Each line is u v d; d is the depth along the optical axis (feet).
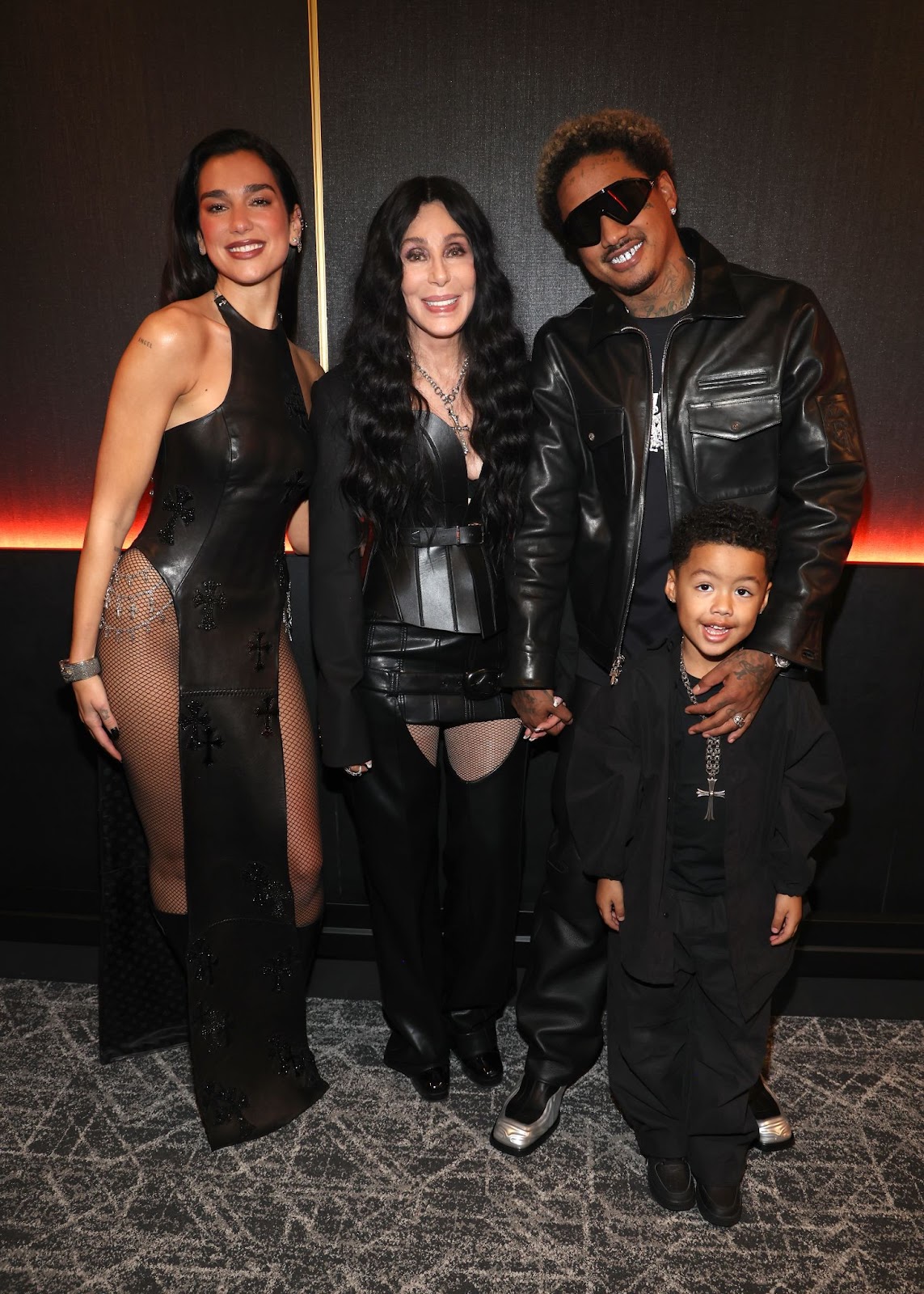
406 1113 6.98
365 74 7.38
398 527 6.25
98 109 7.55
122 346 8.04
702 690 5.44
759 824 5.64
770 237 7.50
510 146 7.47
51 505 8.46
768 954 5.77
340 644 6.30
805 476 5.67
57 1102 7.06
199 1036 6.47
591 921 6.66
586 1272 5.64
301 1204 6.14
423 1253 5.77
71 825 8.79
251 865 6.52
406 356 6.05
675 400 5.77
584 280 7.72
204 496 6.04
